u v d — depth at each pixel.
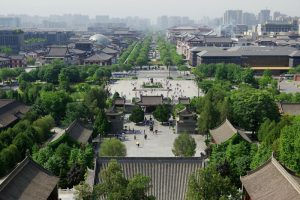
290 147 91.94
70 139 110.31
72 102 159.00
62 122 152.88
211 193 59.28
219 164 90.56
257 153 92.25
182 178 69.81
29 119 142.25
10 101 158.75
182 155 107.75
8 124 141.50
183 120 150.12
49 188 72.31
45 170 76.62
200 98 172.50
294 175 71.75
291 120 123.06
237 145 98.56
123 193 54.94
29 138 112.31
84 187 63.31
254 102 139.12
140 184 55.66
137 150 128.88
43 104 156.75
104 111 153.50
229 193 60.38
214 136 119.69
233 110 140.88
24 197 66.25
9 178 66.44
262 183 68.75
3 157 99.12
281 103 154.75
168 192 68.00
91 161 98.31
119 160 71.88
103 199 64.19
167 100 194.50
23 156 108.25
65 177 93.19
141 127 158.88
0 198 62.00
